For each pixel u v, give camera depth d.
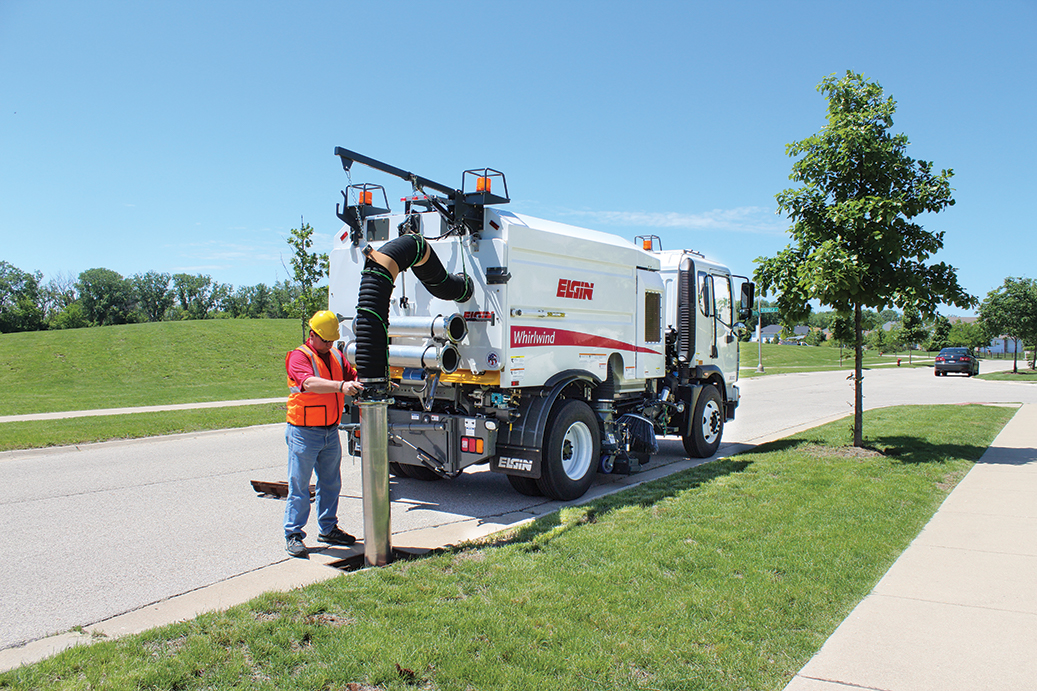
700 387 9.86
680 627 3.66
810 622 3.78
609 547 5.02
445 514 6.67
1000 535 5.50
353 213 7.29
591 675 3.15
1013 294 36.72
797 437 11.00
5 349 34.91
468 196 6.46
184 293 137.88
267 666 3.19
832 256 8.60
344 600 4.00
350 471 9.02
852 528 5.55
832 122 9.04
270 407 16.34
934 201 8.75
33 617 4.12
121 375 31.78
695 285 9.84
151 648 3.37
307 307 15.76
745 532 5.41
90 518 6.48
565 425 7.05
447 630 3.58
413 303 6.89
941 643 3.55
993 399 20.09
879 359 67.69
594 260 7.64
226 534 5.94
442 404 7.23
